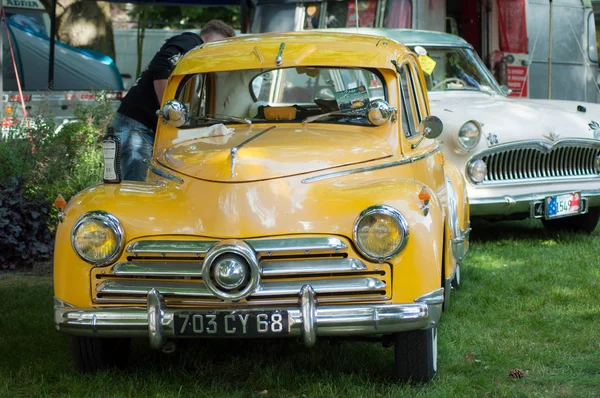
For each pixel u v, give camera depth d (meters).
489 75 10.49
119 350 5.21
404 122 5.71
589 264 8.01
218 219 4.59
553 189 8.84
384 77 5.64
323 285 4.50
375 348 5.56
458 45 10.42
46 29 17.81
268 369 5.13
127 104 7.39
